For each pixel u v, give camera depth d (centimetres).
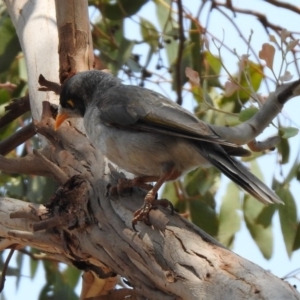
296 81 859
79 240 823
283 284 630
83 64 1045
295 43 895
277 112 872
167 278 707
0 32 1304
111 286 977
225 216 1234
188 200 1249
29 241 898
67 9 1037
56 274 1308
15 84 1416
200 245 713
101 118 905
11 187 1316
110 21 1435
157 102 894
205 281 678
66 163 891
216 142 816
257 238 1209
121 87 952
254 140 924
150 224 761
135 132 884
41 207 867
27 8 1126
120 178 838
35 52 1073
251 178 807
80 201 822
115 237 781
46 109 988
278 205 1184
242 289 639
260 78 1259
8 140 1131
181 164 877
